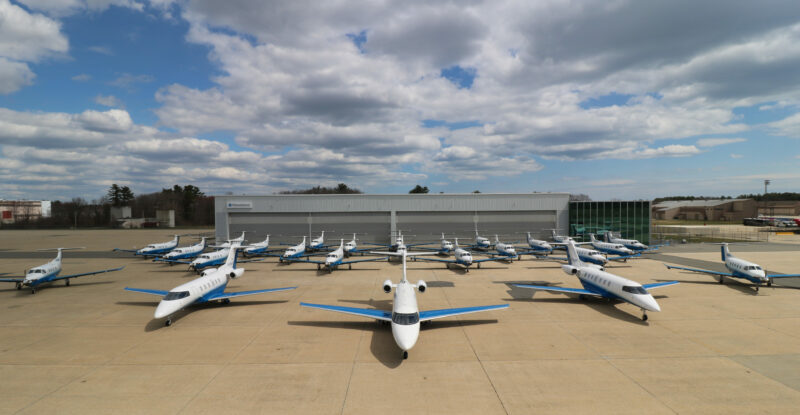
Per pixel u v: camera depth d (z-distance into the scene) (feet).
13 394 45.14
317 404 42.27
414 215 213.87
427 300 90.68
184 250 150.71
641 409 41.01
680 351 57.57
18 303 89.40
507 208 213.46
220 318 75.77
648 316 75.92
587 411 40.63
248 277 123.03
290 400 43.16
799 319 73.97
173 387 46.60
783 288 101.35
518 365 52.54
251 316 77.10
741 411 40.52
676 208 565.53
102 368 52.34
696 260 155.94
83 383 47.88
